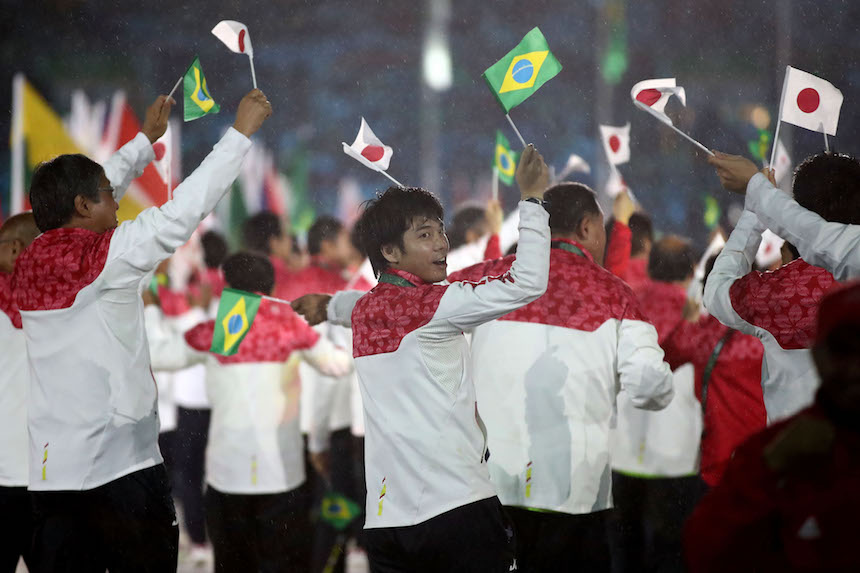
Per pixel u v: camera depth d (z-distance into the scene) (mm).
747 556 6500
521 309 12328
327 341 16641
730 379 13906
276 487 15945
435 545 9930
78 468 11055
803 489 6195
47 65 50156
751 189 10750
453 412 10086
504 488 12125
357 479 18688
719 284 11531
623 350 12109
